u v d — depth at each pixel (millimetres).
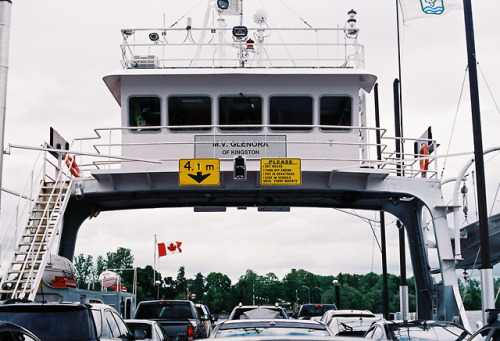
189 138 25859
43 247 23391
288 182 24453
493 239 26438
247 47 27547
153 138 25938
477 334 11953
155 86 26172
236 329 10695
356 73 25891
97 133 25047
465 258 28031
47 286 23125
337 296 43375
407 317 34562
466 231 26500
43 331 10914
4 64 15984
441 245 25516
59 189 25547
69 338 10953
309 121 26125
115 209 30016
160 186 25453
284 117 26141
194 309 22516
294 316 34625
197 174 24516
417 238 28719
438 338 13328
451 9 27109
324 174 25547
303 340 5762
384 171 25000
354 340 5809
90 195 26250
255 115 26141
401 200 28297
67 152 23500
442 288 25766
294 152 25891
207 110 26172
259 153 25734
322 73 25844
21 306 11141
